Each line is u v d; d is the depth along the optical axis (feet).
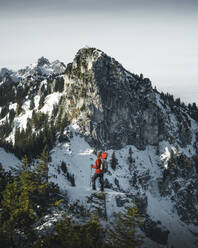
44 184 71.92
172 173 476.13
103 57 486.38
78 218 54.24
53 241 45.78
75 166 379.35
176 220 419.95
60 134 427.74
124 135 483.92
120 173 425.28
